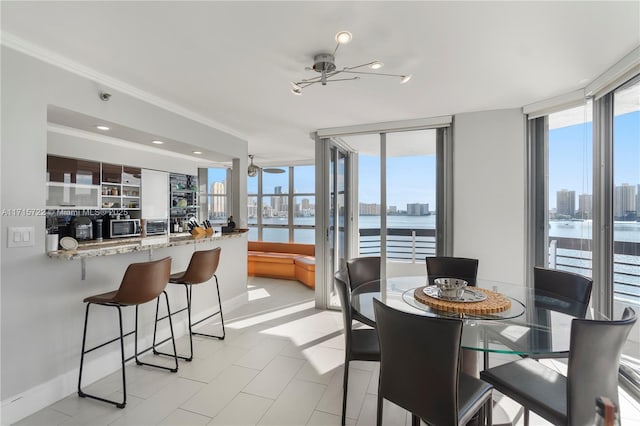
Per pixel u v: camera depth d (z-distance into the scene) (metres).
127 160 5.55
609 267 2.56
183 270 3.39
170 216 6.45
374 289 2.44
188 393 2.26
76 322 2.30
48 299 2.13
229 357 2.83
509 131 3.33
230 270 4.18
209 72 2.43
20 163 1.97
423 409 1.40
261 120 3.78
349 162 4.72
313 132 4.37
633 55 2.09
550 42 1.99
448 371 1.32
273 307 4.30
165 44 2.01
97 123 2.59
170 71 2.41
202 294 3.68
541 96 2.96
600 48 2.06
